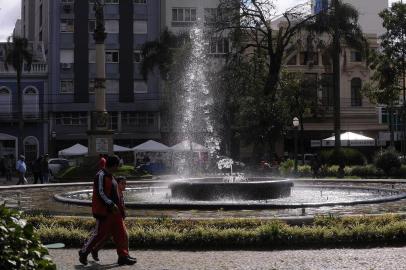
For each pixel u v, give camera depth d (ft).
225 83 140.05
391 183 83.97
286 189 58.08
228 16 137.49
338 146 140.67
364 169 118.42
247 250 34.47
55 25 204.33
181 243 35.32
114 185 30.63
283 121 138.00
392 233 35.88
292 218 38.47
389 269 28.53
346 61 207.31
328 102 202.59
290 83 159.02
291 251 33.96
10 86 199.41
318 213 43.34
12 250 16.97
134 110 204.74
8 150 197.88
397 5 155.22
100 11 128.57
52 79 202.39
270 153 138.92
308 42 144.66
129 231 35.58
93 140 125.29
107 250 35.17
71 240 35.94
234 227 37.04
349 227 36.83
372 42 205.98
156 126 205.26
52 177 132.67
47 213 42.65
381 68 157.48
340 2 142.72
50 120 200.95
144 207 48.67
